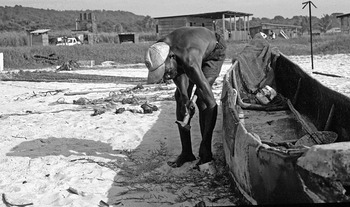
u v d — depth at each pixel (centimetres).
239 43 4528
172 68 659
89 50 4466
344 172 361
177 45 664
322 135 666
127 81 2334
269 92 973
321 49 4109
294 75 984
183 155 723
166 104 1368
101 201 587
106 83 2264
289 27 8262
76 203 589
